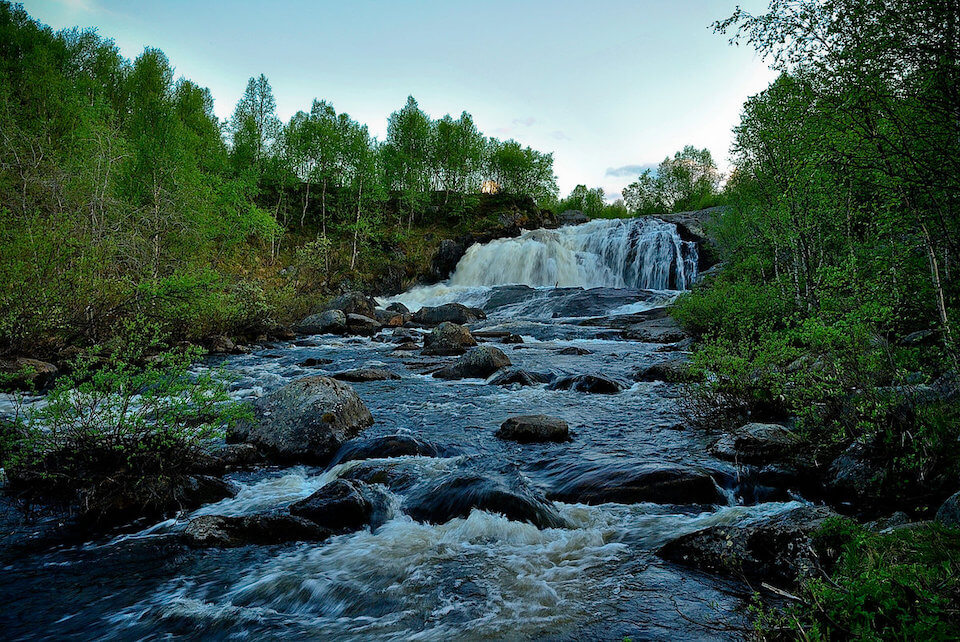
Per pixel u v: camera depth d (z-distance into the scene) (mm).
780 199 14422
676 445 9008
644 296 36781
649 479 7020
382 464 7863
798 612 3414
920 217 6438
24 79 38375
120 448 6555
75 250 18453
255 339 26562
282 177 55969
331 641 4055
